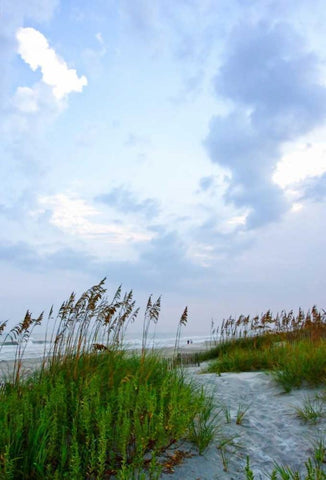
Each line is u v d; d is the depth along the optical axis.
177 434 4.32
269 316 13.02
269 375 8.15
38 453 3.49
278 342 12.54
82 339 6.54
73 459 3.27
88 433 3.84
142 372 6.09
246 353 10.84
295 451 4.63
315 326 11.66
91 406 4.35
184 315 8.00
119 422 4.13
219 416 5.80
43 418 3.87
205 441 4.50
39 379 5.50
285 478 3.52
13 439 3.60
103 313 6.72
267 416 5.82
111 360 6.41
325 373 6.88
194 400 5.43
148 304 7.30
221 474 4.00
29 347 25.14
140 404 4.58
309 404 5.90
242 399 6.79
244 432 5.21
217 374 9.01
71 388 4.91
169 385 5.74
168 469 3.92
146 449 4.18
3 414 4.14
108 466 3.70
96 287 6.52
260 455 4.56
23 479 3.42
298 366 7.33
